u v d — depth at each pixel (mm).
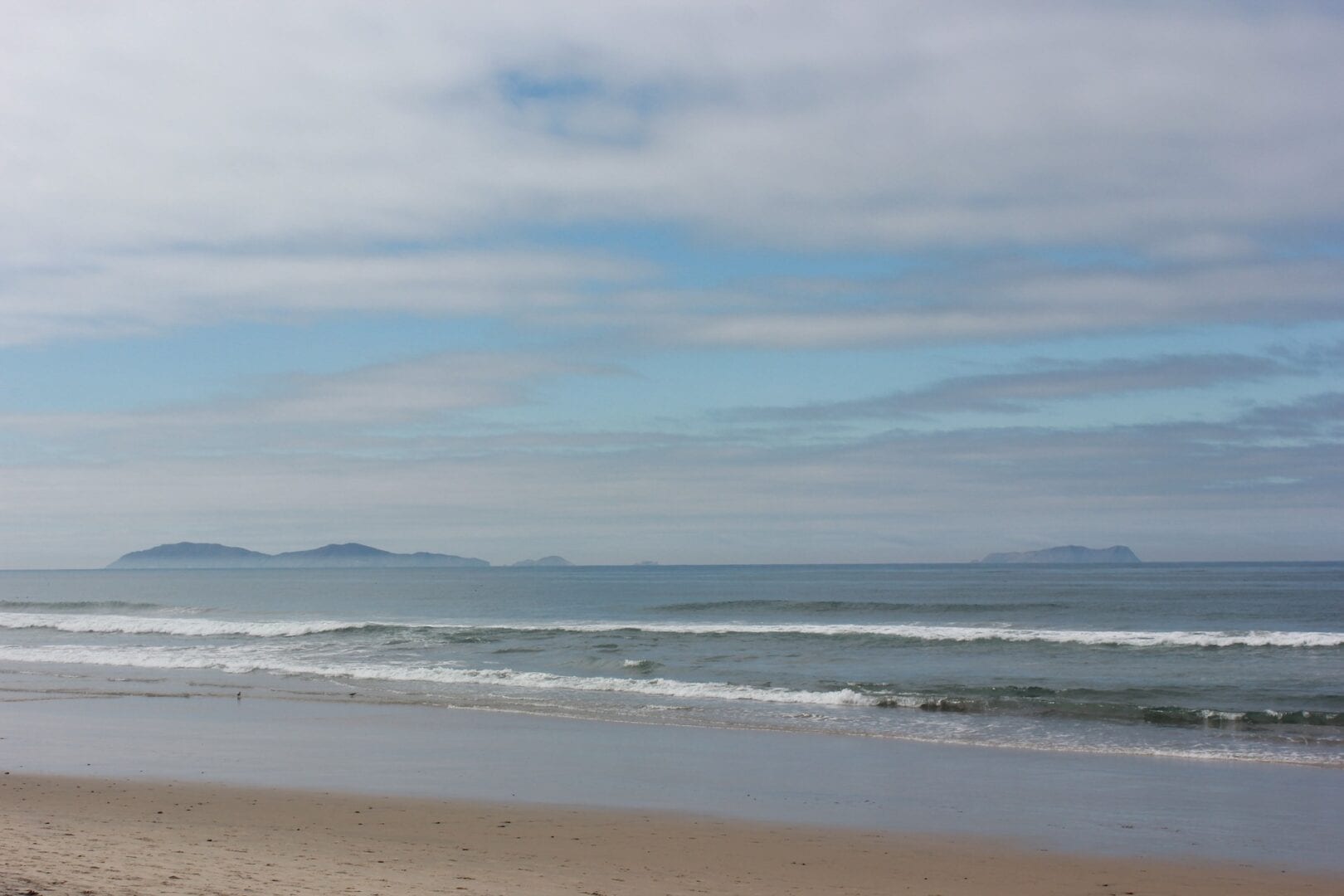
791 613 56469
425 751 16875
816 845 11070
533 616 57938
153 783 14047
